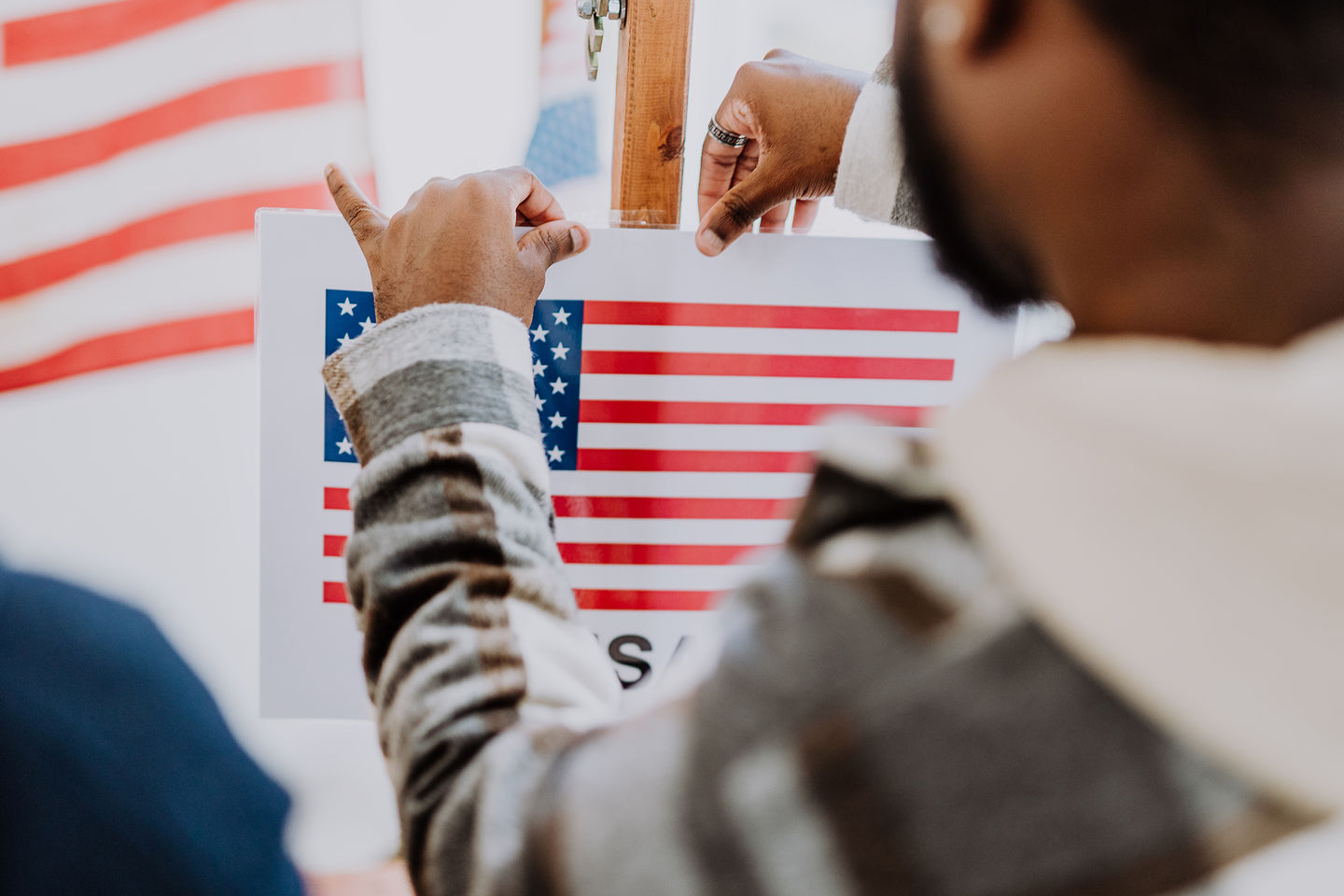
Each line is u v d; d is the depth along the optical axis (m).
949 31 0.36
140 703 0.83
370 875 1.63
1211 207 0.33
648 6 0.99
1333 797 0.30
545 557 0.59
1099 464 0.32
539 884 0.40
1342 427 0.29
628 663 1.14
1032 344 1.09
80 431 1.75
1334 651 0.29
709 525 1.11
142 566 1.81
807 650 0.36
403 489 0.60
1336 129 0.31
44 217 1.62
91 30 1.55
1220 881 0.34
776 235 1.03
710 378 1.07
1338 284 0.33
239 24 1.56
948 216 0.42
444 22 1.56
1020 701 0.33
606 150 1.62
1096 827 0.33
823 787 0.35
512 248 0.78
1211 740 0.30
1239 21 0.30
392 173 1.62
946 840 0.34
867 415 1.09
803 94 0.97
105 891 0.79
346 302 1.01
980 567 0.35
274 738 1.71
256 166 1.61
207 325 1.71
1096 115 0.33
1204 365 0.32
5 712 0.77
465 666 0.52
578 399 1.06
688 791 0.37
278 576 1.08
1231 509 0.29
